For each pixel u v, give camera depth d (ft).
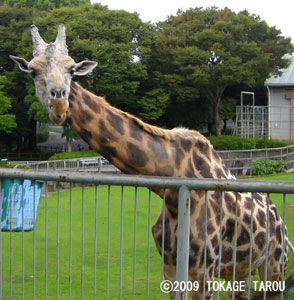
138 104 99.30
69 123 11.37
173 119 112.27
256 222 13.21
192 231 11.69
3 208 10.50
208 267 11.96
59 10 98.22
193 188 8.61
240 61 89.97
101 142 11.43
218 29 93.30
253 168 65.72
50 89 10.37
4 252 24.67
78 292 19.12
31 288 19.54
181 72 95.30
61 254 24.47
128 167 11.71
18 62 11.57
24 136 117.91
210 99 100.83
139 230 29.94
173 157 11.84
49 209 37.35
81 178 9.27
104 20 94.94
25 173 9.64
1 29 104.47
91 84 92.63
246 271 13.53
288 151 75.72
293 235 26.73
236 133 101.04
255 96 120.16
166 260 12.26
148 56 95.50
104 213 35.73
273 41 96.22
